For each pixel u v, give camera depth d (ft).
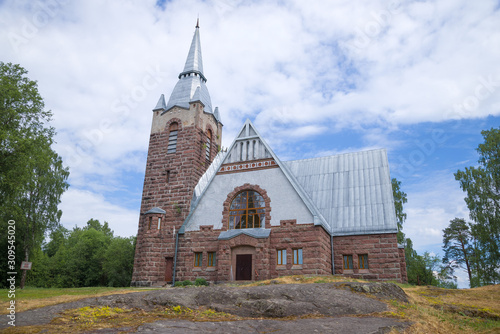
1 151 98.78
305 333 36.37
